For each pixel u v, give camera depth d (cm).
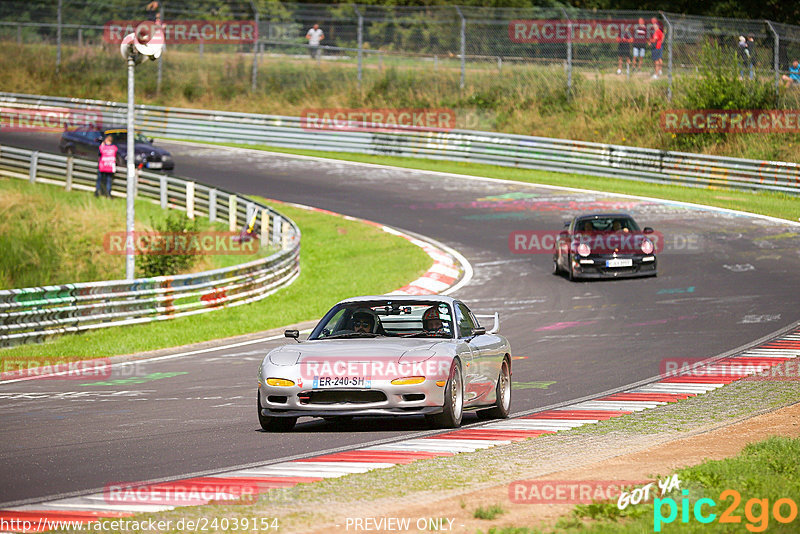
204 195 6681
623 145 8494
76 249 5959
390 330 2117
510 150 8444
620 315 3919
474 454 1678
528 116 9294
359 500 1319
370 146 9100
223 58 11238
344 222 6544
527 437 1864
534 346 3341
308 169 8394
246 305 4566
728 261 5097
